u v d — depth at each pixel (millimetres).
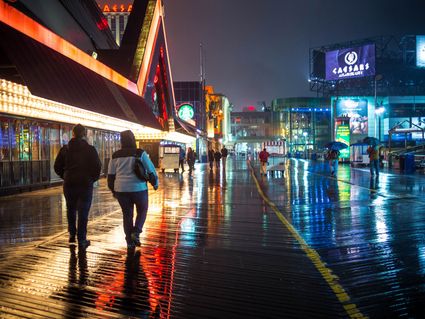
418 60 96125
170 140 44531
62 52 17297
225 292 5031
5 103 14172
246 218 10547
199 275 5691
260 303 4676
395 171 30641
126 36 32500
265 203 13523
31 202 13516
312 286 5242
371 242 7730
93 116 19609
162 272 5812
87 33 33438
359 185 19547
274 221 10086
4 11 12570
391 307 4543
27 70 12758
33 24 14609
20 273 5699
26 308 4465
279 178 25016
